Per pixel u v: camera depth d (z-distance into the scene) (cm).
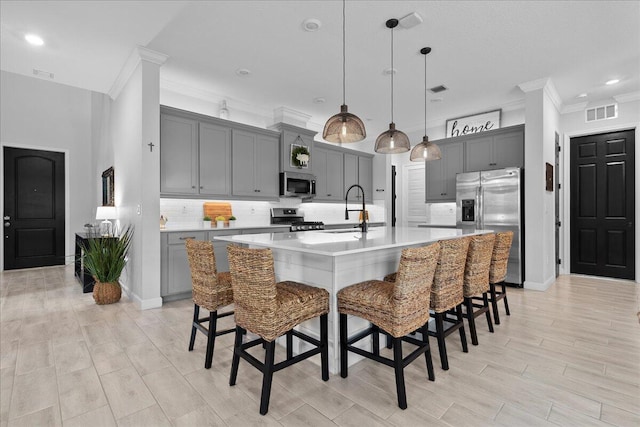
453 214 593
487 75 404
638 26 299
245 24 297
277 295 189
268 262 169
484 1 265
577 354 236
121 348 246
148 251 346
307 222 552
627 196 472
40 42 316
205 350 244
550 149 457
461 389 191
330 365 214
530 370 213
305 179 536
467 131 549
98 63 364
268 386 170
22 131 577
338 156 620
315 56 356
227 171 450
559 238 519
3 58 349
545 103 430
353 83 429
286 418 166
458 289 229
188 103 447
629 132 470
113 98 454
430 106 516
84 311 335
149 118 346
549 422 161
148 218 346
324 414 169
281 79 416
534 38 320
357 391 190
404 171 670
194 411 171
